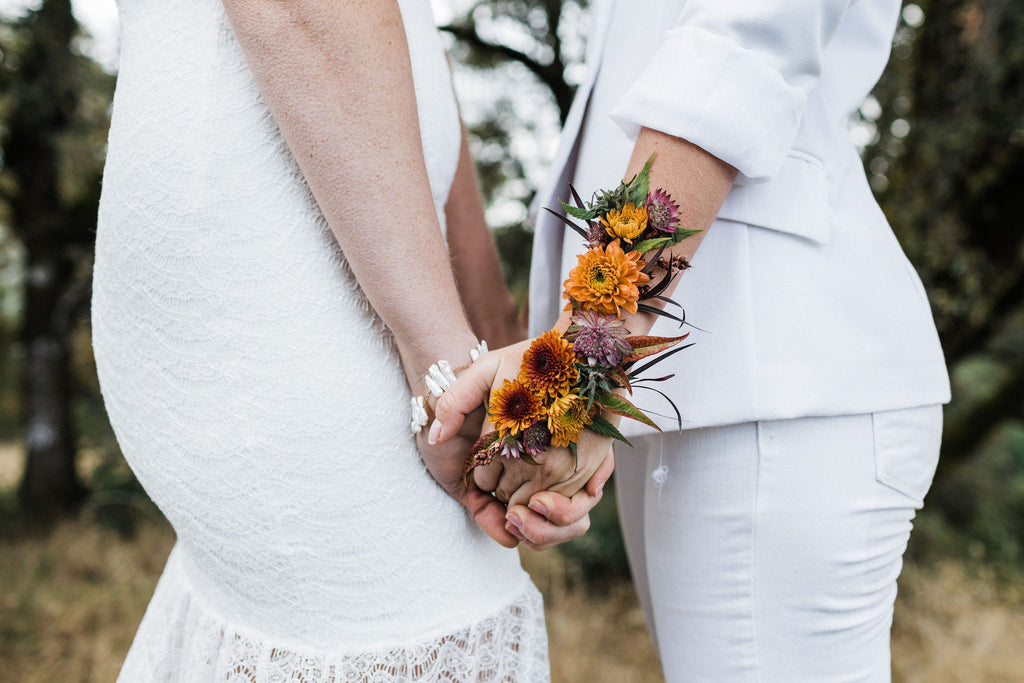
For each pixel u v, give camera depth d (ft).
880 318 3.09
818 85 3.14
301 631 2.93
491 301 4.15
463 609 3.02
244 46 2.53
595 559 12.89
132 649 3.60
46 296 18.56
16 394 28.35
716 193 2.73
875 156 11.91
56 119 16.84
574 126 3.44
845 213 3.20
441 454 2.88
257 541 2.89
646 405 3.12
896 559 3.27
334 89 2.52
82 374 22.35
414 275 2.66
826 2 2.71
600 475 2.73
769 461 3.01
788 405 2.91
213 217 2.73
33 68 16.01
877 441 3.05
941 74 10.88
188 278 2.78
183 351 2.85
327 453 2.81
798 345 2.97
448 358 2.72
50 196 18.10
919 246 11.50
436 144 3.10
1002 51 10.48
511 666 3.23
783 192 3.02
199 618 3.16
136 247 2.84
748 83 2.62
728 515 3.09
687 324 2.85
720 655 3.21
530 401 2.51
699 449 3.14
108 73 16.92
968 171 11.09
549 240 3.56
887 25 3.27
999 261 11.77
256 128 2.74
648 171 2.64
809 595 3.08
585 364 2.49
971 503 19.77
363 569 2.88
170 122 2.75
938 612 13.23
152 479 3.05
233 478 2.85
